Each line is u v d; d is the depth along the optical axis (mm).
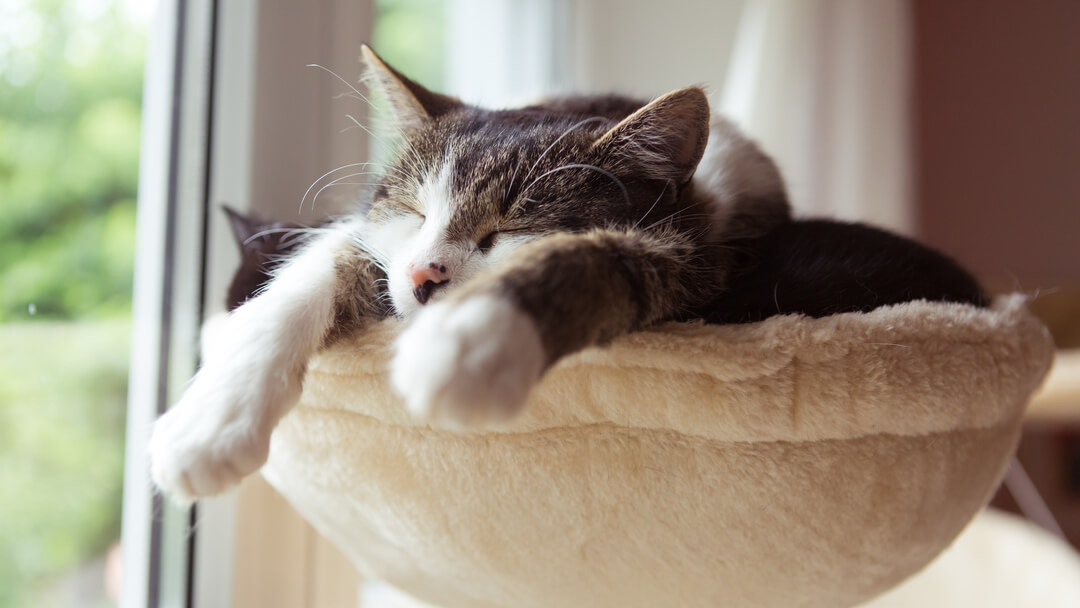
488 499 459
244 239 568
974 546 821
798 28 1013
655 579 475
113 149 665
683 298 490
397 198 558
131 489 646
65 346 658
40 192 664
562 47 1040
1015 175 1588
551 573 478
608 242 444
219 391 431
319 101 653
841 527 454
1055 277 1578
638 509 453
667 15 1089
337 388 462
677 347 433
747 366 432
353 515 496
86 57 658
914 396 438
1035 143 1579
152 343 648
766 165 631
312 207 643
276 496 624
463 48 982
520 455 450
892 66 1104
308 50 647
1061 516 1433
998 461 485
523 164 517
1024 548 806
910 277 509
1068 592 729
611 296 420
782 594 478
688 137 515
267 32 631
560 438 447
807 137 1022
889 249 532
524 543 468
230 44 635
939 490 460
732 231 565
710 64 1115
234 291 543
